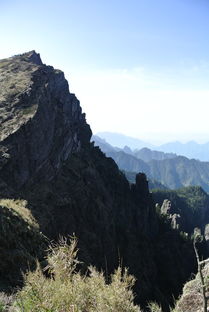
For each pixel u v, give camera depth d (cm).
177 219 10175
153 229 8556
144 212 8038
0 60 8800
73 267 449
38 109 5553
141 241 7094
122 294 410
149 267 6656
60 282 416
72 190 5444
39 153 5097
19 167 4484
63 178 5597
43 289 402
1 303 520
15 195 4028
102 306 403
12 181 4269
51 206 4484
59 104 7175
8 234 1630
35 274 427
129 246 6338
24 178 4544
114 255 5669
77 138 7325
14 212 2322
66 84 8575
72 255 452
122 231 6519
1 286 1160
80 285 415
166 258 7419
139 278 5903
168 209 12394
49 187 4969
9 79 6712
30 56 9731
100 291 417
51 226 4019
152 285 6219
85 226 5147
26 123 4956
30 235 1980
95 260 4797
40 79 7175
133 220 7650
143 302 5347
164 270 7250
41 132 5353
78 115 8912
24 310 396
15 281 1274
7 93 5903
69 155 6431
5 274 1317
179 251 7819
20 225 1966
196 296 651
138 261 6312
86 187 5850
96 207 5731
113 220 6328
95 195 5975
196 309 633
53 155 5597
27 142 4875
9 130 4747
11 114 5241
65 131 6512
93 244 5025
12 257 1457
